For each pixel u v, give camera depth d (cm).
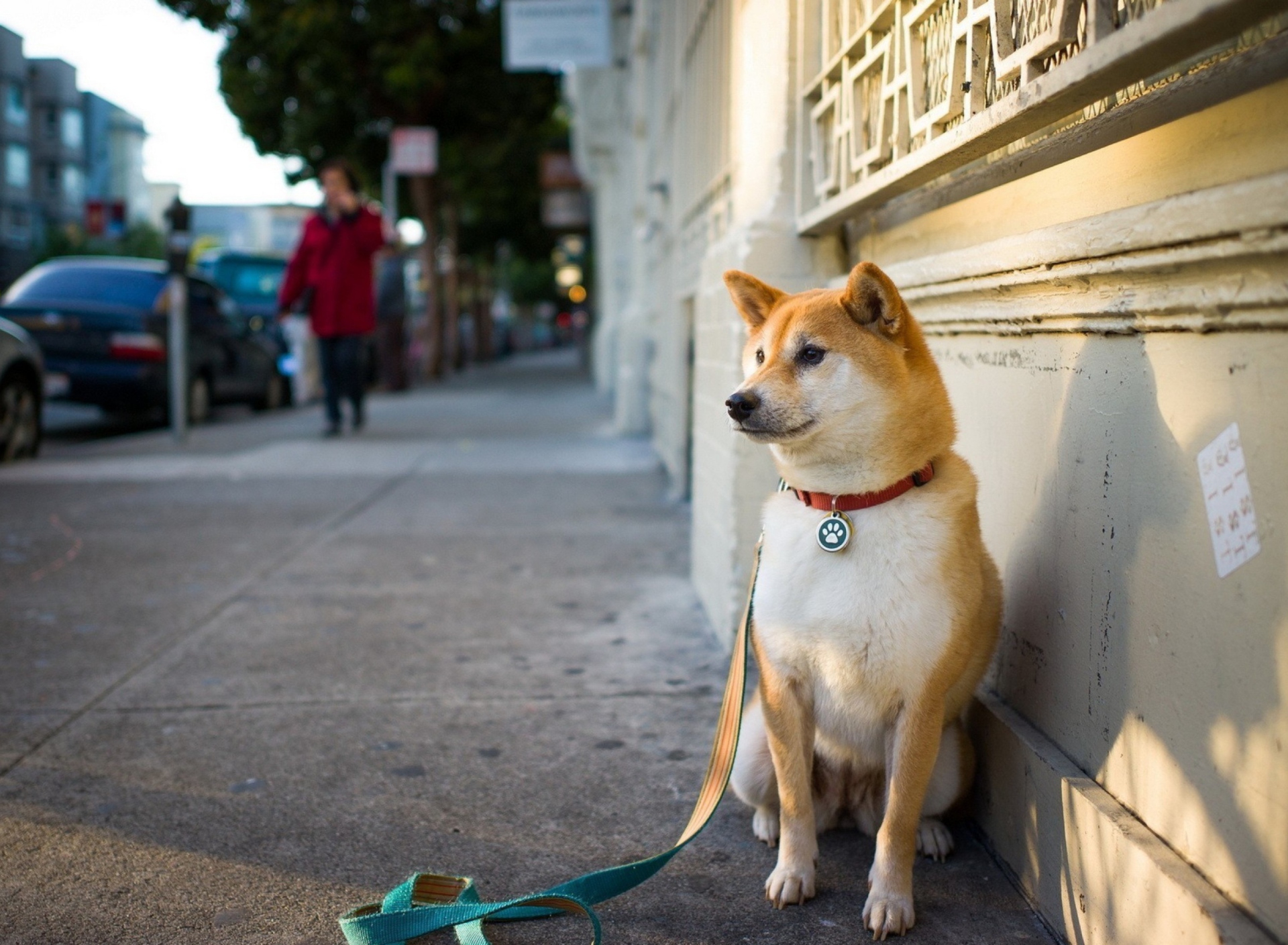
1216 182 158
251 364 1370
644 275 1061
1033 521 230
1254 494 148
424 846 242
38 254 3741
